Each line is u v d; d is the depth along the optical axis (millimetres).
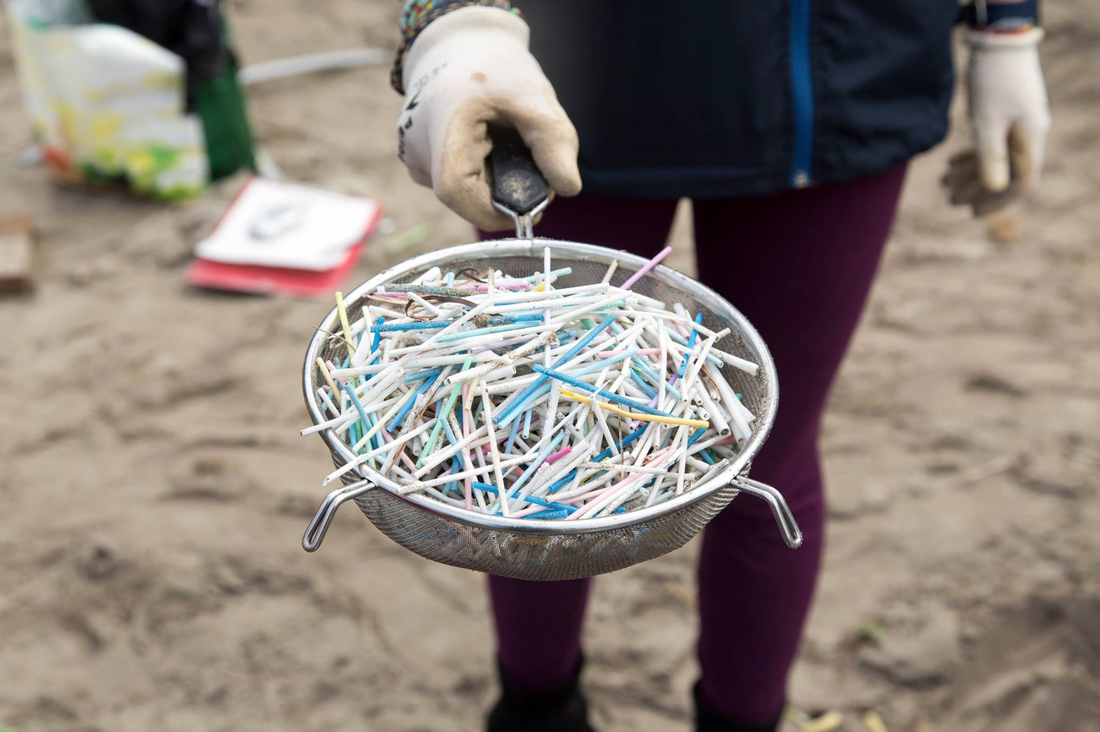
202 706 1975
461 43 1233
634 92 1364
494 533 984
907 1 1353
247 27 4699
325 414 1134
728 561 1581
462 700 2014
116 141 3451
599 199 1458
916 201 3549
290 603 2164
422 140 1229
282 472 2467
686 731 1973
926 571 2232
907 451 2533
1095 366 2811
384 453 1061
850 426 2609
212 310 3055
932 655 2072
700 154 1392
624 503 1081
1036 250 3303
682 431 1109
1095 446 2535
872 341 2906
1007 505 2383
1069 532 2311
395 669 2057
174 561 2221
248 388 2744
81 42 3305
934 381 2756
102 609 2133
